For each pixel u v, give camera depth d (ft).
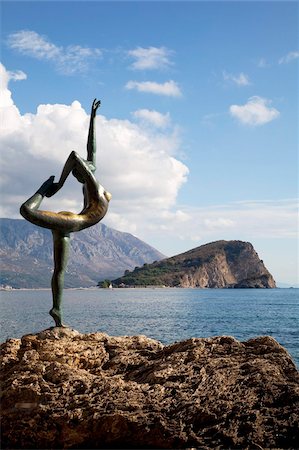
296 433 25.03
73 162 32.83
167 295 602.85
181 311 277.44
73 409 25.79
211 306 342.44
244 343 32.14
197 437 24.66
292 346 121.60
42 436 25.68
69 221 32.30
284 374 28.50
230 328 176.24
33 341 32.12
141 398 26.14
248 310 296.92
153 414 25.13
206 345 31.60
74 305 337.72
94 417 25.30
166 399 26.02
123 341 33.91
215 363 29.01
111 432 25.11
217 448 24.41
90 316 223.30
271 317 235.61
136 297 526.16
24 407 26.35
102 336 33.88
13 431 26.07
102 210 33.09
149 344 34.06
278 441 24.86
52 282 33.24
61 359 30.35
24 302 383.04
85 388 26.78
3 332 140.36
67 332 32.91
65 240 32.99
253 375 27.37
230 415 25.30
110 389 26.55
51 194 33.53
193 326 181.16
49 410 25.90
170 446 24.67
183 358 30.07
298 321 210.38
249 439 24.63
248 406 25.59
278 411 25.73
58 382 27.71
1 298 493.77
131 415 25.12
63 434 25.44
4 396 27.32
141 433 24.91
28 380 27.71
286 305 363.76
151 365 30.32
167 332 156.56
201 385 26.78
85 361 31.17
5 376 29.58
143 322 193.88
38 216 31.68
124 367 31.07
